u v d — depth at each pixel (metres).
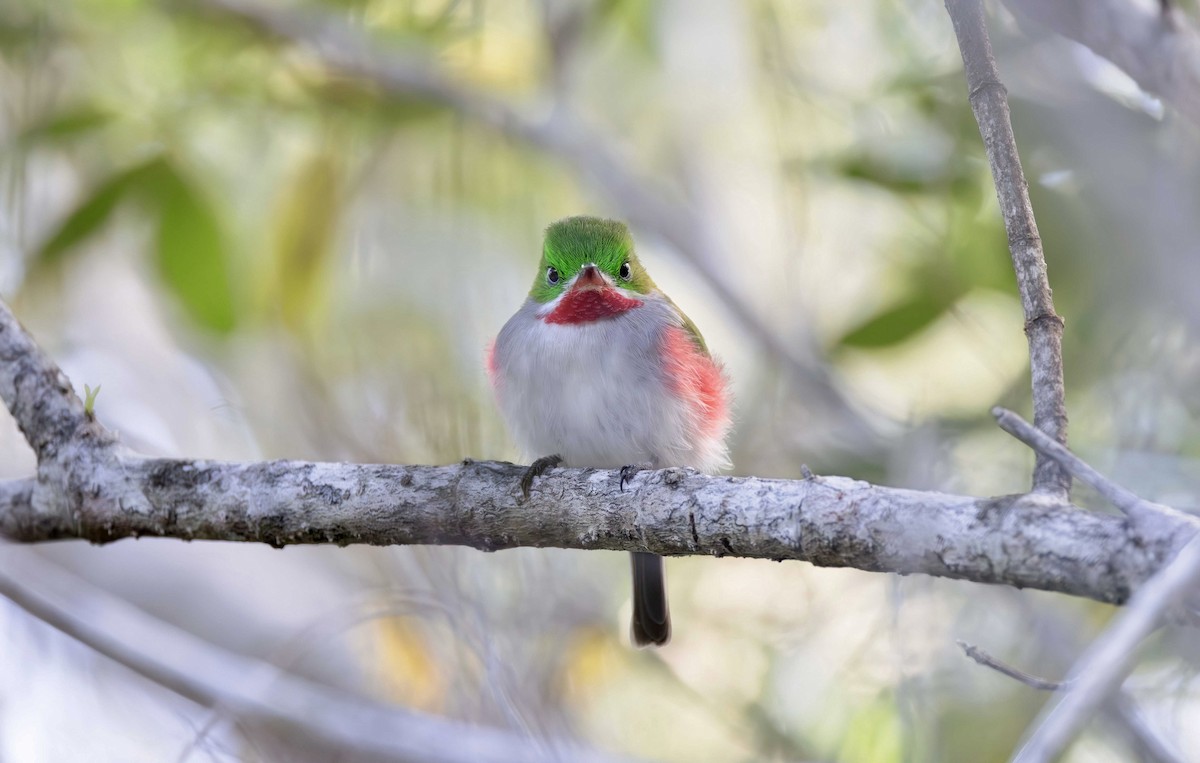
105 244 12.58
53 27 11.73
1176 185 8.45
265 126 12.62
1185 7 8.56
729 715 11.48
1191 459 9.40
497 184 13.30
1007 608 9.99
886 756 10.55
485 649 8.41
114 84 11.76
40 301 11.80
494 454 11.56
